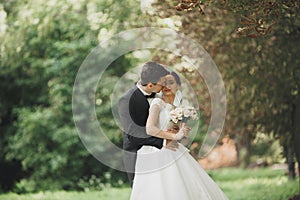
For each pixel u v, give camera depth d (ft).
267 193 41.14
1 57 49.73
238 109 38.11
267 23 30.40
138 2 40.93
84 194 46.62
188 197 22.36
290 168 45.47
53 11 49.19
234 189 46.88
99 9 47.16
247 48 36.11
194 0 22.53
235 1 23.52
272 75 36.96
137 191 22.66
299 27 34.06
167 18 36.11
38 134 50.29
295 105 38.68
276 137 40.47
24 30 49.57
